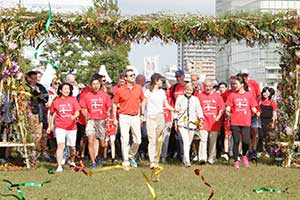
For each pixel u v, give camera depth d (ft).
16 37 47.24
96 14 49.42
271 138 53.83
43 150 53.16
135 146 47.06
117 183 38.75
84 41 51.26
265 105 58.39
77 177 41.65
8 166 47.29
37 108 51.55
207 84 51.67
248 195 33.99
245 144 49.32
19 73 47.32
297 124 51.62
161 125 47.37
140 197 33.17
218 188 36.83
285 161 51.16
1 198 31.89
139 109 46.68
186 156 49.03
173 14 50.24
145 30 49.67
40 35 48.14
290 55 51.88
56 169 46.52
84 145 51.42
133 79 46.32
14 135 47.37
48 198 32.63
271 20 50.31
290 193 35.09
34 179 40.63
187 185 38.06
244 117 49.21
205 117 51.60
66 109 45.80
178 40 50.57
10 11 47.16
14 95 47.09
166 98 48.70
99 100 47.57
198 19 50.03
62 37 49.34
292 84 51.72
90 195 33.86
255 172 45.80
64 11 50.67
